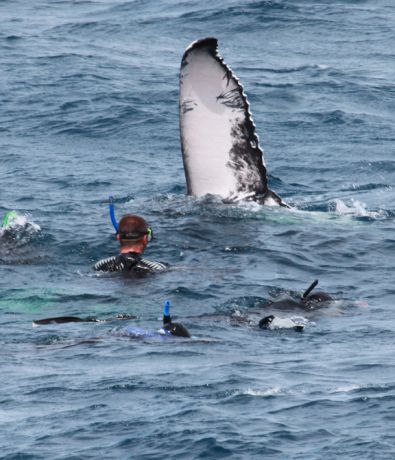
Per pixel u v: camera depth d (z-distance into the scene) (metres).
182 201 67.00
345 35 134.62
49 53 125.19
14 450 32.62
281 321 45.62
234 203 66.38
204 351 41.66
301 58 124.81
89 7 159.88
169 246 59.12
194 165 66.81
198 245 59.53
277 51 128.38
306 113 100.88
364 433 33.16
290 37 133.75
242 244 59.69
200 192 67.31
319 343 43.44
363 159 86.38
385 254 59.12
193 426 33.94
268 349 42.34
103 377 38.53
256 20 139.62
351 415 34.66
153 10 151.12
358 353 41.69
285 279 54.38
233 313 48.53
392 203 72.62
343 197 74.75
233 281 53.41
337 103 104.44
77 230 62.12
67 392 37.16
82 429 34.00
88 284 53.16
